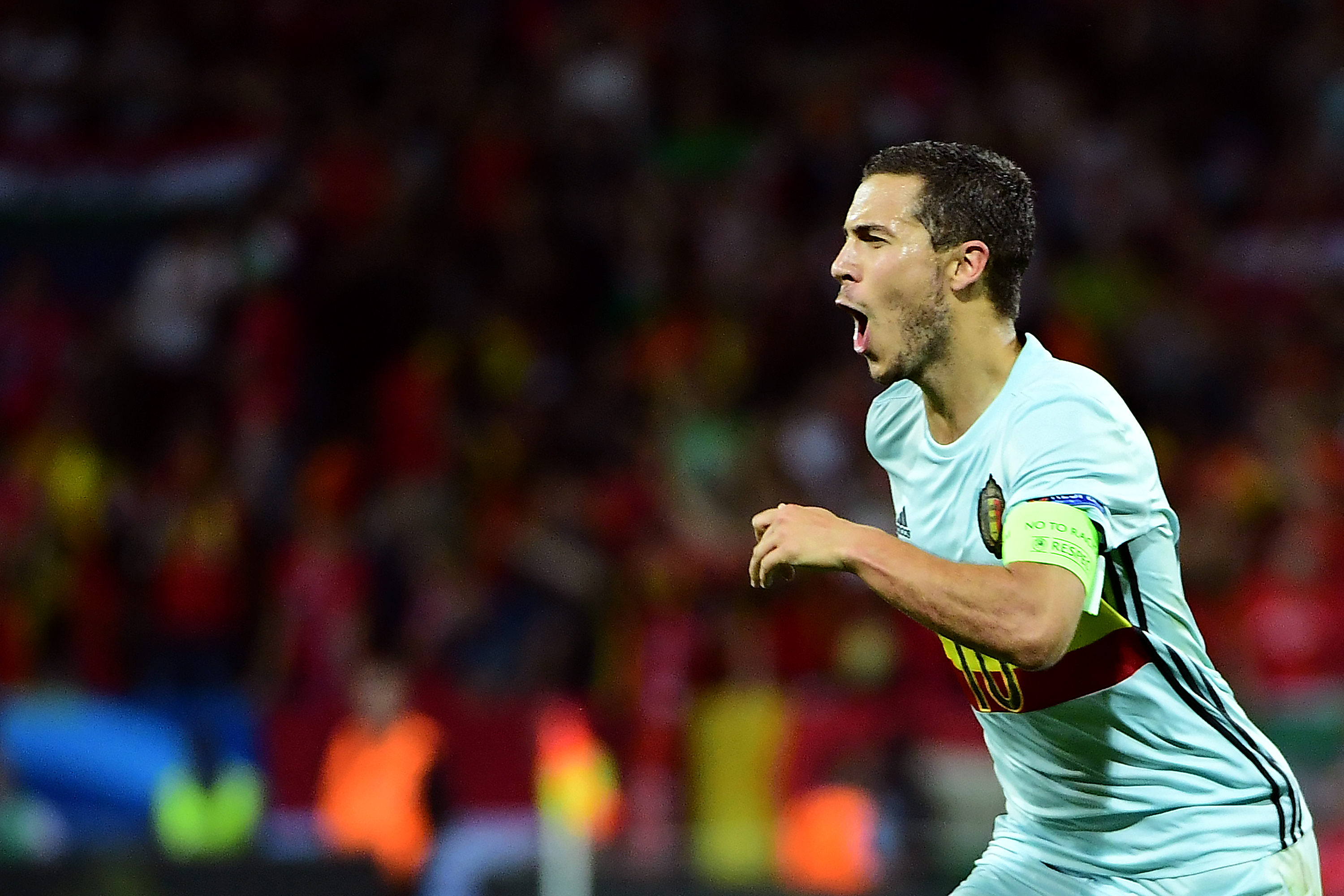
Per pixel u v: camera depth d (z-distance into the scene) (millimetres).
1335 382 47969
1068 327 47156
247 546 37844
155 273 46219
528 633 36000
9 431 42750
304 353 44906
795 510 11766
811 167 51938
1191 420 46250
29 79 51344
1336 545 40094
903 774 31969
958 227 12461
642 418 43062
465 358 44875
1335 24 59625
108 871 29062
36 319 45781
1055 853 13633
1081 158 53969
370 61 53812
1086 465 11945
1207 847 12930
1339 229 54531
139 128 51125
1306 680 37219
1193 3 59688
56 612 36812
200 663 36719
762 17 57500
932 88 55656
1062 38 58844
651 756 34344
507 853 29688
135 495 38938
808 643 36281
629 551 38250
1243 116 58500
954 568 11320
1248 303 52375
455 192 50125
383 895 29391
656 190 50969
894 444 13555
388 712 31391
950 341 12633
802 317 47688
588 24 54906
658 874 29781
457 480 40406
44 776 32500
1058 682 12602
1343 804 31641
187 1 54219
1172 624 12719
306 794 33188
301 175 49875
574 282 48656
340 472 40406
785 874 30281
